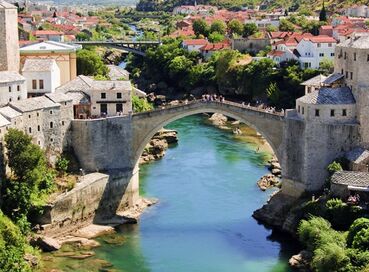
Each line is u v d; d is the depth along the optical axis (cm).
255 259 10850
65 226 11881
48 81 14975
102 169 13238
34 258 10238
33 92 15000
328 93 12356
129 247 11331
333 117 12188
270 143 13100
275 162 16188
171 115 13262
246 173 15712
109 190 12975
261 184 14638
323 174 12275
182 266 10550
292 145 12575
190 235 11906
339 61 13238
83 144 13175
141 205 13450
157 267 10500
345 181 11150
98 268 10369
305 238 10531
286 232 11794
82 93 14225
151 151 17225
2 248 9556
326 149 12212
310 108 12156
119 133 13238
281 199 12700
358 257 9219
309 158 12231
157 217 12850
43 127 12688
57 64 17050
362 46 12150
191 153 17712
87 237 11781
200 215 12888
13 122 11875
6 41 15375
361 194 10994
